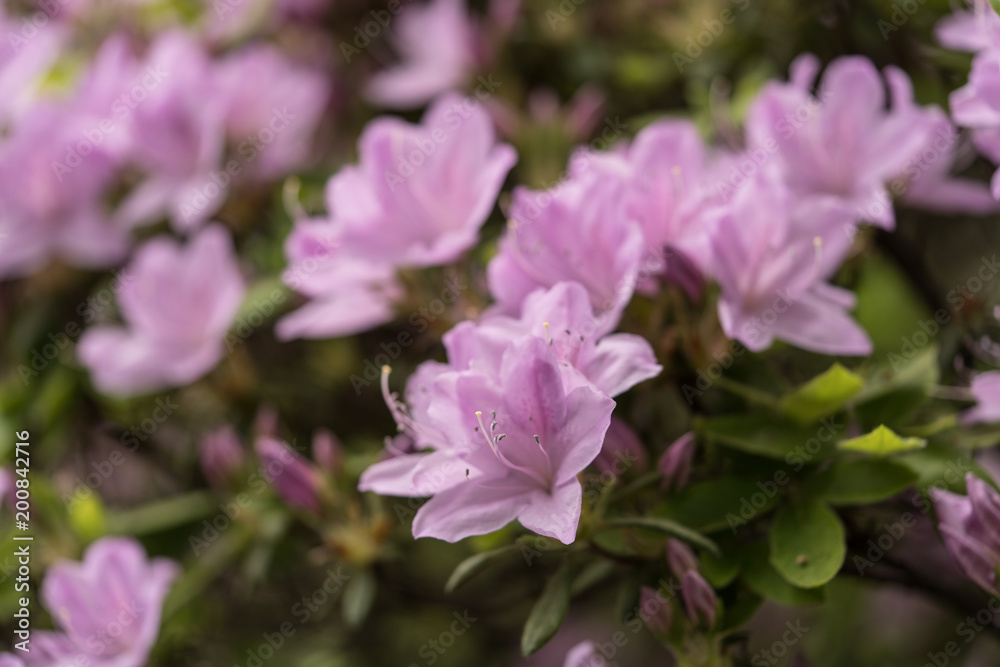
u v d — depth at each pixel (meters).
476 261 0.51
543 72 0.60
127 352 0.56
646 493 0.46
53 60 0.60
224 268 0.55
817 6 0.55
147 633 0.51
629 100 0.59
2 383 0.60
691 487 0.46
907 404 0.46
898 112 0.49
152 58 0.58
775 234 0.46
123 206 0.59
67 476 0.58
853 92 0.49
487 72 0.59
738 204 0.46
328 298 0.52
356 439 0.58
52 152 0.57
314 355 0.60
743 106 0.54
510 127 0.57
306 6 0.62
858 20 0.53
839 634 0.59
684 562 0.45
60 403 0.58
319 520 0.52
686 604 0.45
